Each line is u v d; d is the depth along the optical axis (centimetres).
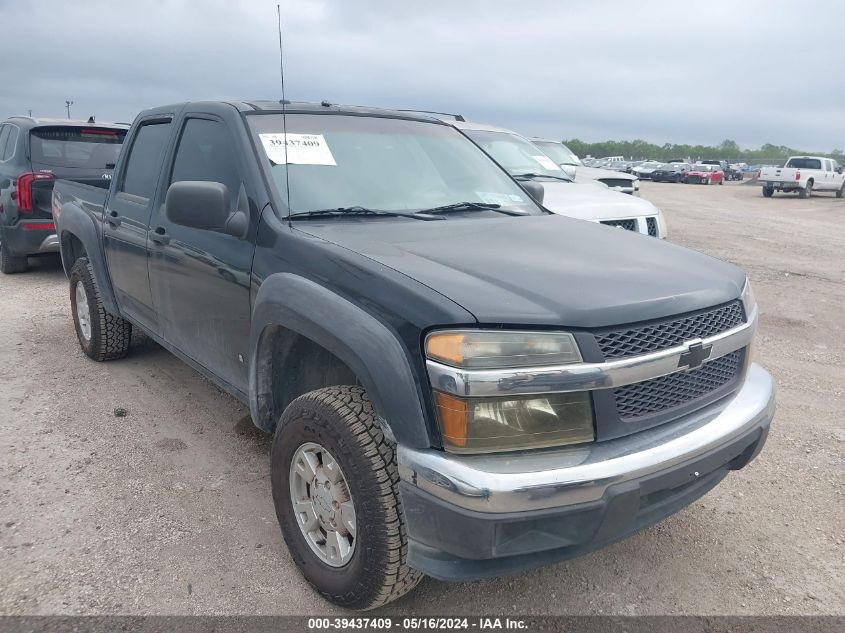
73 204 507
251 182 304
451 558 214
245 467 360
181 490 335
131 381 474
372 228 292
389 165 348
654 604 265
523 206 375
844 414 451
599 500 209
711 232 1452
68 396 445
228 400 446
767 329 657
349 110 373
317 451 254
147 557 283
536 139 1163
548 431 211
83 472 349
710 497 346
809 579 282
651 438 226
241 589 266
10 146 789
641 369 220
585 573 283
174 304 365
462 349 204
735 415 251
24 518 307
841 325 677
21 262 802
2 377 473
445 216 330
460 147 399
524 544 206
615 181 1097
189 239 339
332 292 244
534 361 207
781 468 375
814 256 1130
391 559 226
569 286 232
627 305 224
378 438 228
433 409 210
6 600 254
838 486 357
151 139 420
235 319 309
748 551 301
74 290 518
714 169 4391
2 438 383
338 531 248
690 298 243
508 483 199
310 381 297
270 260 281
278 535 301
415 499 212
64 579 267
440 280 227
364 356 221
